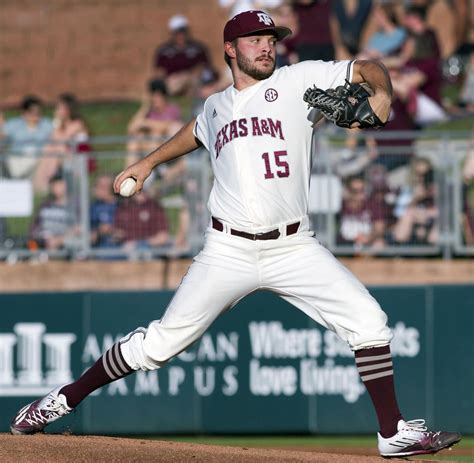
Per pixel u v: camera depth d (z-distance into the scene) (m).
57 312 38.28
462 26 51.91
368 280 38.97
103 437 21.45
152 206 39.72
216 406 37.72
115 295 38.16
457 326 37.34
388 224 39.12
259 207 19.12
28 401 38.03
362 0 49.44
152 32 55.78
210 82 48.06
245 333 37.84
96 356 38.03
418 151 39.06
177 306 19.83
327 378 37.53
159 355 20.12
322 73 19.14
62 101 44.72
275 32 19.31
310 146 19.44
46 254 39.88
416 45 45.38
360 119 18.12
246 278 19.50
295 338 37.72
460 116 46.44
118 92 55.31
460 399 37.22
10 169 39.59
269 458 19.72
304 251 19.39
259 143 19.06
